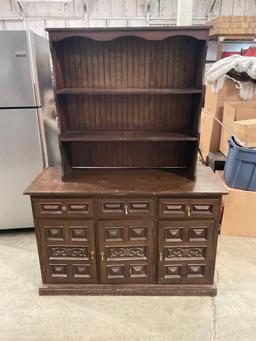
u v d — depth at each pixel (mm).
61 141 1890
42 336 1654
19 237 2680
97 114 2100
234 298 1919
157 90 1774
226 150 3203
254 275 2129
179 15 3229
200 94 1764
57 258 1924
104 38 1657
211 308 1839
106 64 1957
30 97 2330
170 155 2189
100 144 2152
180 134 1967
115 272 1938
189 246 1874
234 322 1735
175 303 1883
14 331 1689
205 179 1952
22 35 2168
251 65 2143
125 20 5633
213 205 1781
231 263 2260
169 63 1938
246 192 2490
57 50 1797
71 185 1877
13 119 2373
